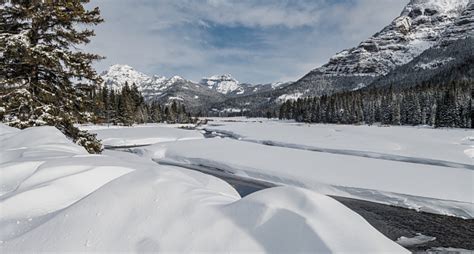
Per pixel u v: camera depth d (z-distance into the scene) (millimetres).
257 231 2623
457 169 15164
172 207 2973
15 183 4297
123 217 2895
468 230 8000
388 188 11609
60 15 8773
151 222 2820
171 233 2678
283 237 2549
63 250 2590
